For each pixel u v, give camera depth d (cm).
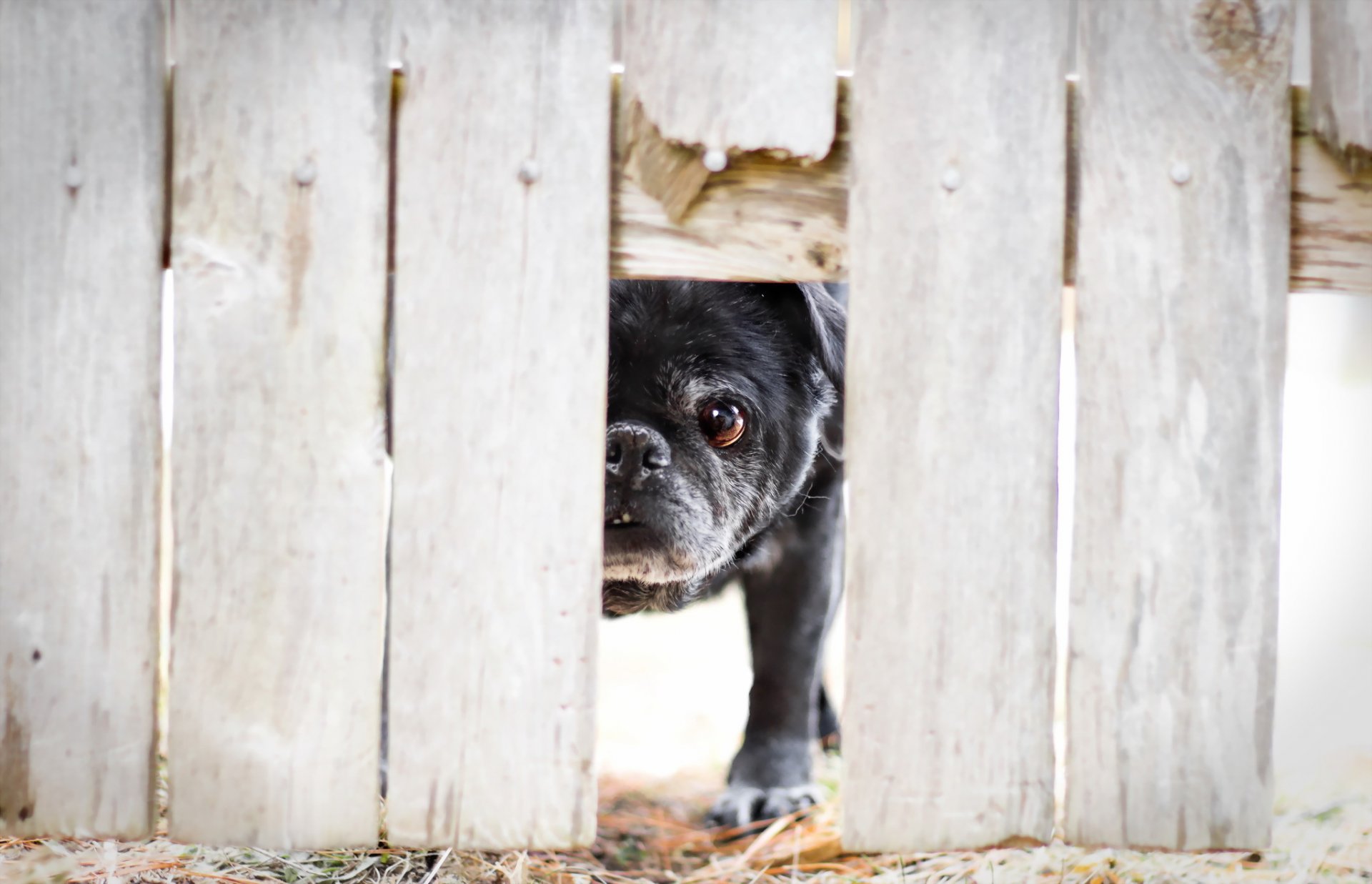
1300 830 200
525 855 191
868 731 155
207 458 150
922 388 153
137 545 152
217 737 152
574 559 152
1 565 151
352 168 149
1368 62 152
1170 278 154
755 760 270
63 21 147
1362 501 423
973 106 151
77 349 150
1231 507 155
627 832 243
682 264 155
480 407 151
